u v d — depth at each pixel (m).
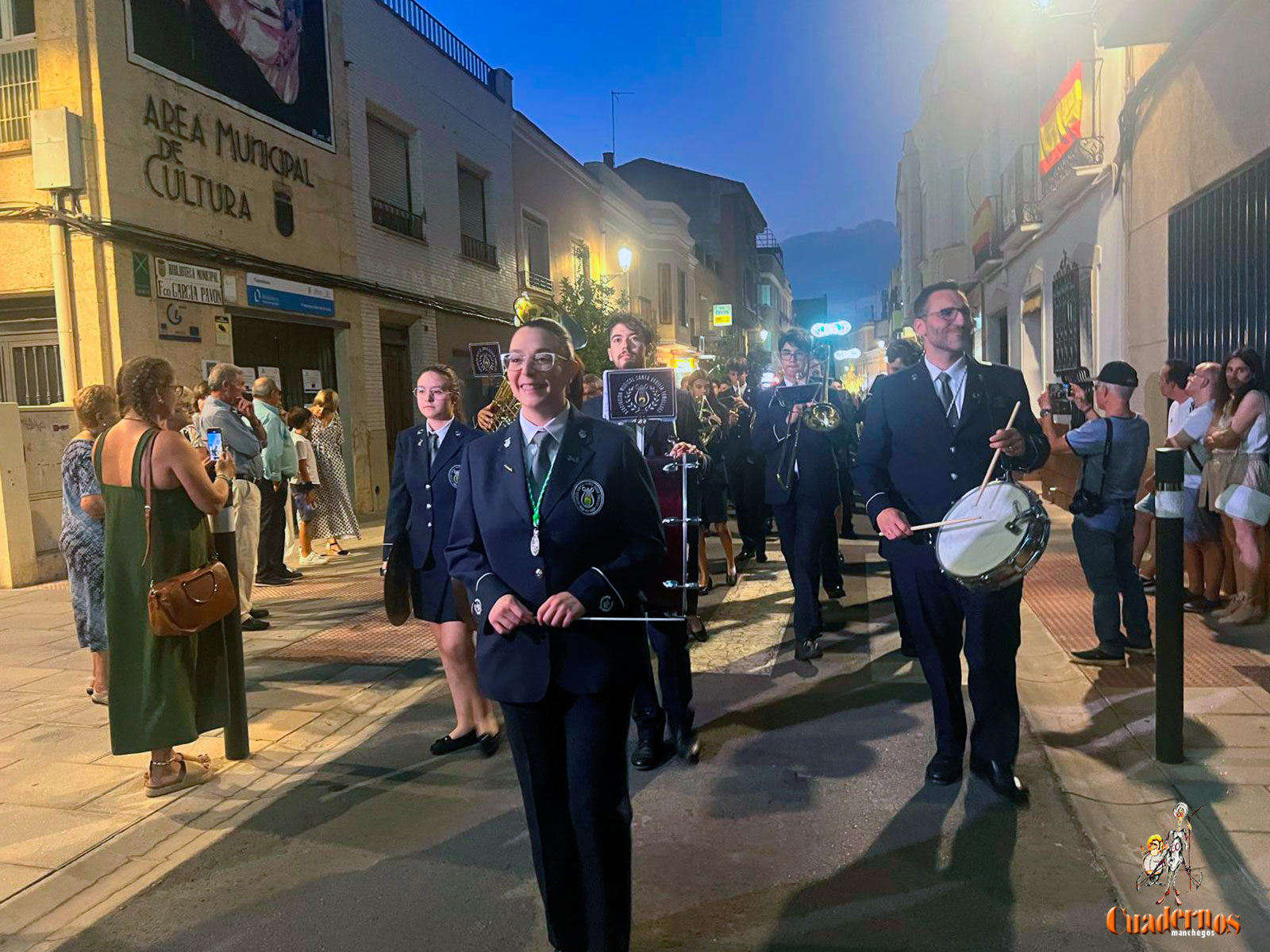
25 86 9.21
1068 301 12.05
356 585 8.24
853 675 5.20
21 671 5.59
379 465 13.64
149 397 3.70
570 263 22.66
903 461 3.69
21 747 4.37
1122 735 4.03
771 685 5.07
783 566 8.82
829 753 4.10
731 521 12.14
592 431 2.47
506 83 18.75
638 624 2.49
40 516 8.48
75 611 4.83
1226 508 5.51
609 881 2.40
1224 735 3.92
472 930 2.81
